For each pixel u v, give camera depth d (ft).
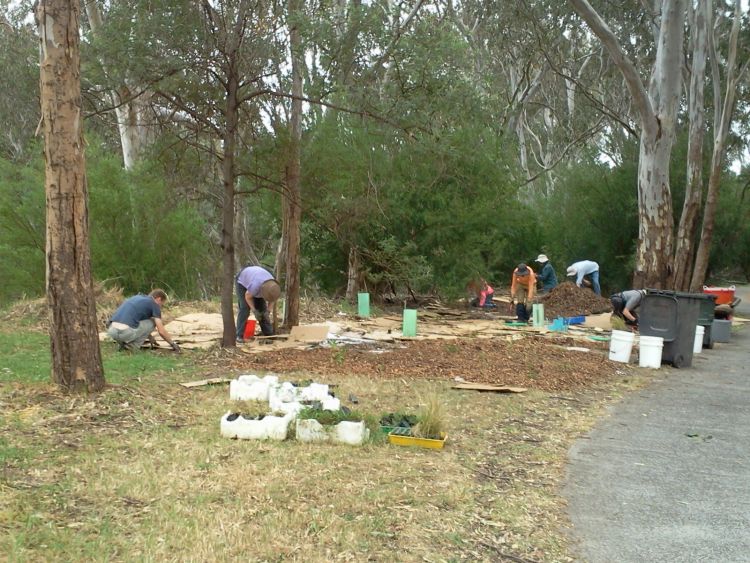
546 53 84.58
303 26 34.24
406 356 33.76
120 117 62.95
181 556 11.98
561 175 106.63
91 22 52.70
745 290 134.72
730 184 105.29
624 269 92.84
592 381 31.76
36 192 57.41
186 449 17.88
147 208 58.65
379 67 37.06
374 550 12.74
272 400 22.16
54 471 15.78
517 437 21.40
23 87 78.64
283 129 36.73
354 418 19.65
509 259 87.10
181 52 32.42
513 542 13.70
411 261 57.41
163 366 29.32
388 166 53.31
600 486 17.46
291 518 13.75
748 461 20.22
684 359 38.40
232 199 34.94
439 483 16.42
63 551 11.87
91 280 23.31
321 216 41.29
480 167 60.85
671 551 13.71
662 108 62.85
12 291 59.06
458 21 90.58
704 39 74.23
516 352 36.65
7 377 25.09
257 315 40.68
